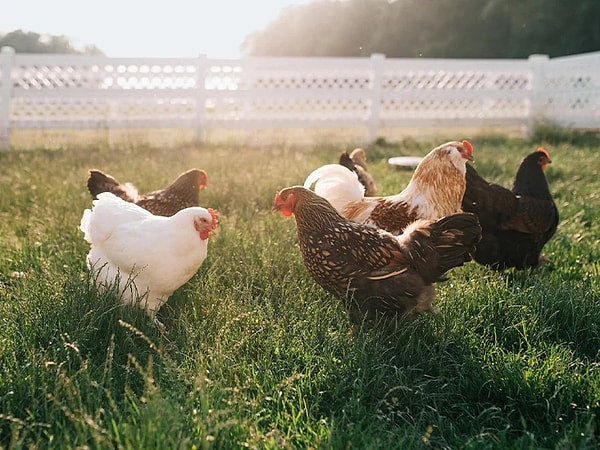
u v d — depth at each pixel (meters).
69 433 1.70
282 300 2.61
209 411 1.69
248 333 2.28
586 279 3.08
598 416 1.93
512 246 3.31
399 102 9.42
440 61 9.25
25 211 4.36
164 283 2.54
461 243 2.42
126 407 1.80
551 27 17.53
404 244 2.42
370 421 1.87
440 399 2.03
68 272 2.73
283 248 3.21
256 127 8.91
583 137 8.95
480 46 19.56
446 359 2.24
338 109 9.18
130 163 6.13
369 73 9.18
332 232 2.45
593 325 2.46
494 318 2.59
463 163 3.09
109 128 8.59
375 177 5.53
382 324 2.41
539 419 1.97
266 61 8.83
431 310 2.45
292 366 2.14
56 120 8.45
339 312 2.55
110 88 8.46
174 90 8.60
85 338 2.17
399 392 2.03
